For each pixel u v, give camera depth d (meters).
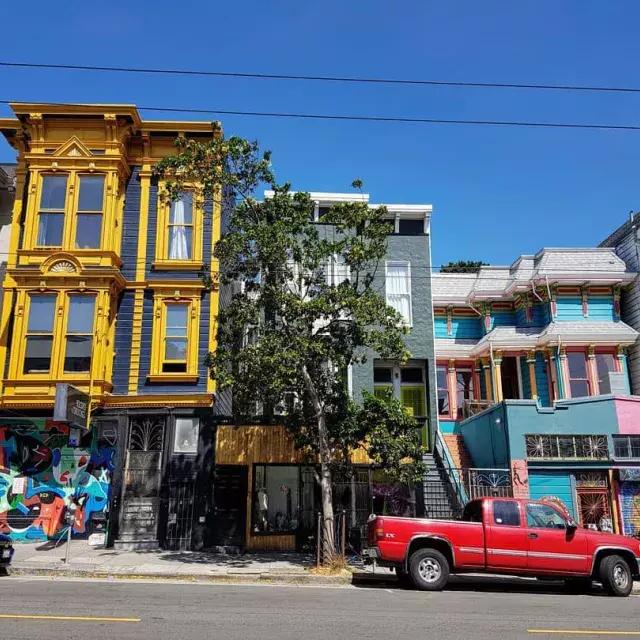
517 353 23.95
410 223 22.59
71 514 15.44
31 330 18.41
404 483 17.66
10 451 18.16
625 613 10.10
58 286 18.53
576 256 24.97
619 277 23.89
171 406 18.30
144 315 19.19
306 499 18.62
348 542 17.94
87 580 12.89
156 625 7.95
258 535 17.84
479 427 20.94
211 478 17.92
